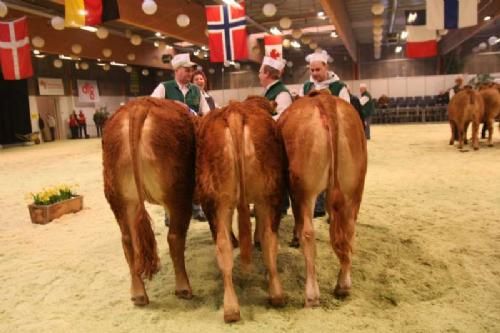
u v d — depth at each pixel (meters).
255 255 3.98
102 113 25.56
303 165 2.80
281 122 3.09
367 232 4.50
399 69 29.06
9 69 12.91
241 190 2.70
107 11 9.09
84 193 7.65
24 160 13.89
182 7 14.62
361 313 2.84
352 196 2.96
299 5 17.34
